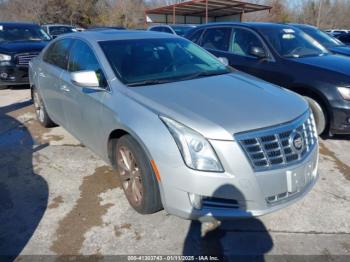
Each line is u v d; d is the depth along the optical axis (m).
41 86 4.88
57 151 4.41
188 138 2.44
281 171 2.49
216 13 30.08
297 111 2.78
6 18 33.31
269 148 2.47
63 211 3.10
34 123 5.57
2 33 9.05
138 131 2.68
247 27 5.65
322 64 4.67
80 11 38.31
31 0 33.72
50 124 5.19
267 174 2.44
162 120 2.60
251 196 2.45
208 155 2.39
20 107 6.57
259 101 2.83
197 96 2.89
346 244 2.68
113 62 3.39
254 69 5.26
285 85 4.83
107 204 3.21
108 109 3.09
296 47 5.29
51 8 35.03
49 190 3.46
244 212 2.48
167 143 2.50
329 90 4.33
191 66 3.74
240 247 2.66
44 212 3.09
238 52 5.67
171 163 2.49
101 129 3.29
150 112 2.70
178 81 3.30
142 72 3.41
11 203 3.23
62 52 4.38
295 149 2.58
